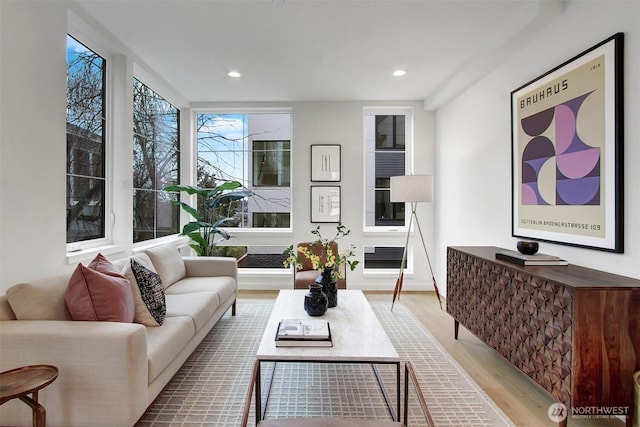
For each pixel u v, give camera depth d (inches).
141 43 118.2
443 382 88.0
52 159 86.3
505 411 75.7
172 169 176.9
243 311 144.1
